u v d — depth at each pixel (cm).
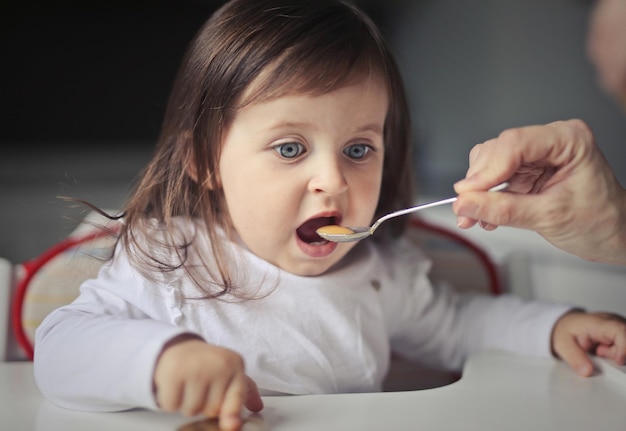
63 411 61
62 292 88
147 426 56
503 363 78
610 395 66
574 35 199
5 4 289
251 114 74
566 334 79
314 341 80
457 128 246
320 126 73
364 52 77
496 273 105
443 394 65
